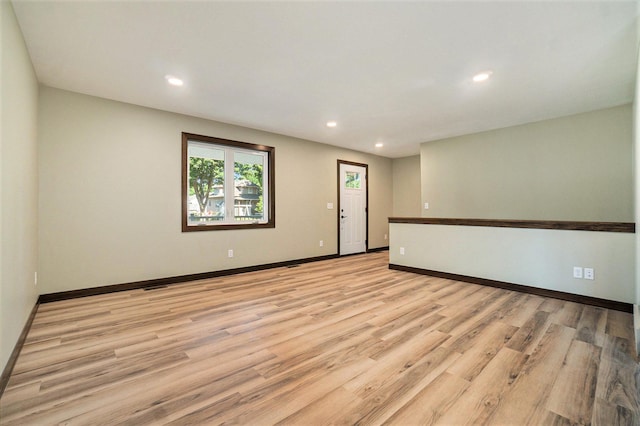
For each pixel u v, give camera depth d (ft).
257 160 16.81
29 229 8.48
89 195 11.45
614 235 9.80
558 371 6.00
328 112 13.48
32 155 8.99
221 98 11.78
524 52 8.41
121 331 8.11
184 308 9.98
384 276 14.66
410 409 4.93
